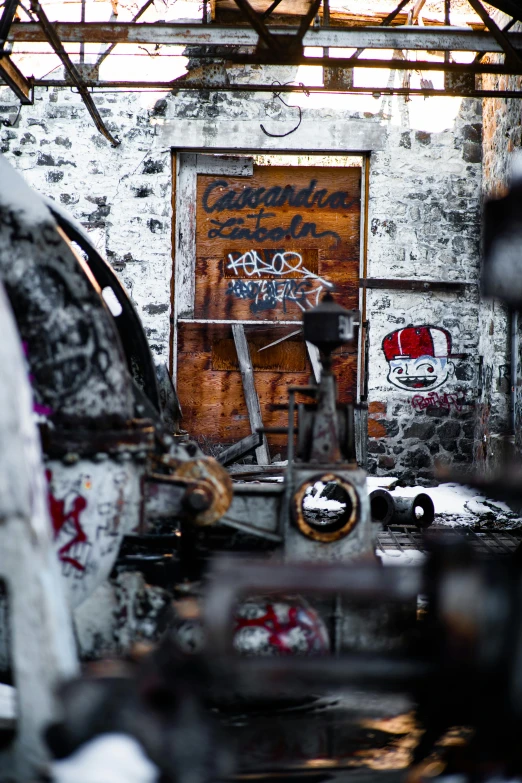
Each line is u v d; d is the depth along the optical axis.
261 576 2.97
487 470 9.98
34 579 2.51
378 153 10.62
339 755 3.09
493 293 3.27
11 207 3.58
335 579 2.93
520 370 9.52
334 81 10.47
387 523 7.18
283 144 10.56
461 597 2.71
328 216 10.86
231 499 3.83
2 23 7.00
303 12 9.94
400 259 10.68
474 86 10.64
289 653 3.56
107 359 3.62
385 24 7.89
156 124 10.50
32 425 2.64
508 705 2.63
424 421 10.72
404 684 2.82
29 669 2.51
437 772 2.74
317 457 4.20
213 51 10.27
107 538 3.56
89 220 10.56
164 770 2.44
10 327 2.58
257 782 2.86
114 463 3.57
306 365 10.89
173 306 10.77
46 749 2.48
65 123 10.50
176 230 10.77
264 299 10.86
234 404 10.84
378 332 10.66
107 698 2.52
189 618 3.51
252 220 10.82
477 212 10.70
